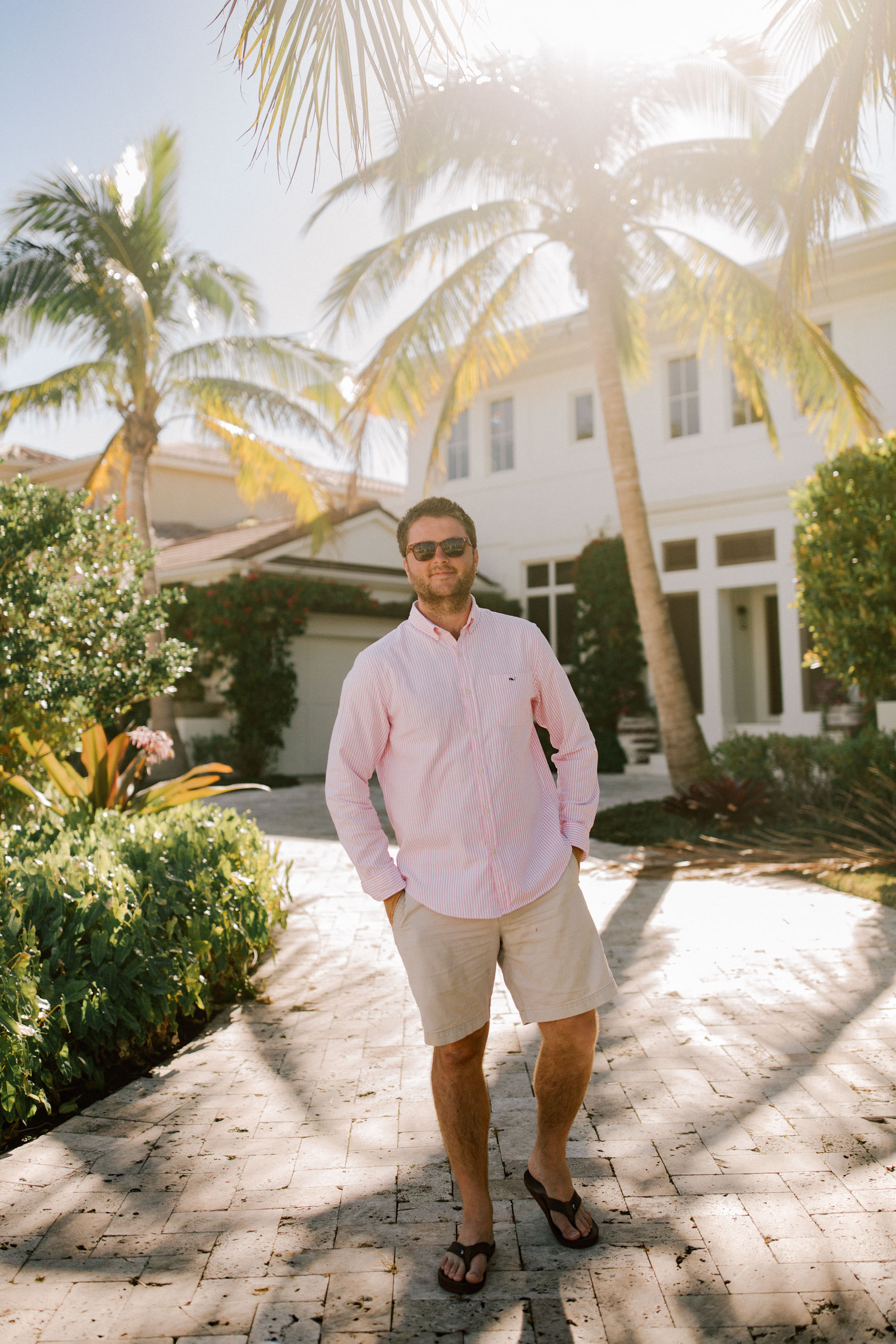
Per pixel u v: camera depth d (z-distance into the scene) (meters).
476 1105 2.38
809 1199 2.58
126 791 6.76
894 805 8.10
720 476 15.38
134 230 13.51
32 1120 3.24
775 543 14.76
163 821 5.29
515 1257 2.35
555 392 17.45
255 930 4.69
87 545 5.96
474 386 11.90
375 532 18.59
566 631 17.45
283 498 17.03
